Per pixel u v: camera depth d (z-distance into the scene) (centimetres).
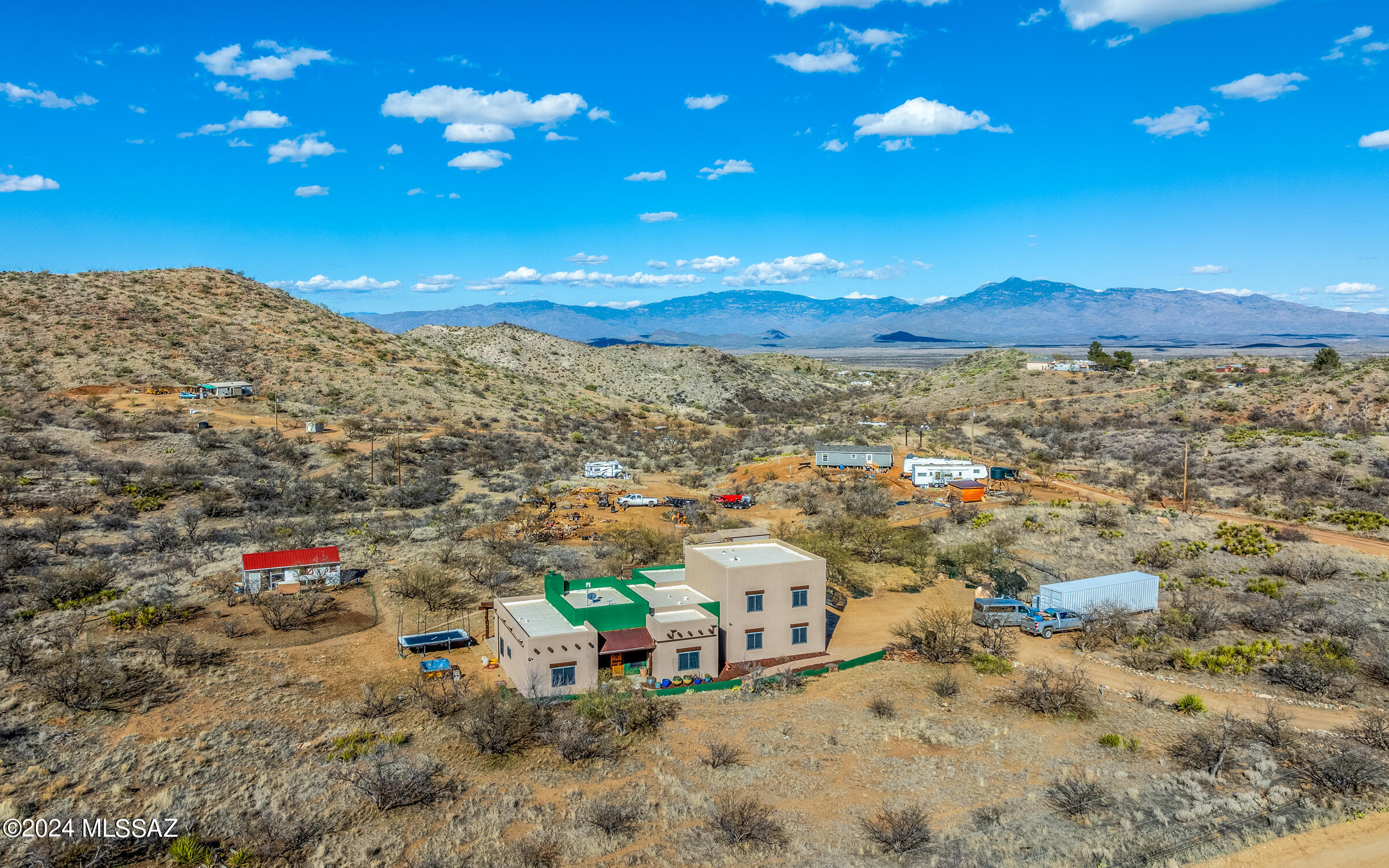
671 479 10062
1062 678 3812
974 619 4800
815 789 2895
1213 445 10506
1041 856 2448
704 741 3253
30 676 3297
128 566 5134
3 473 6850
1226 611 4816
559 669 3572
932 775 2998
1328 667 3847
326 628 4275
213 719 3138
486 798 2758
